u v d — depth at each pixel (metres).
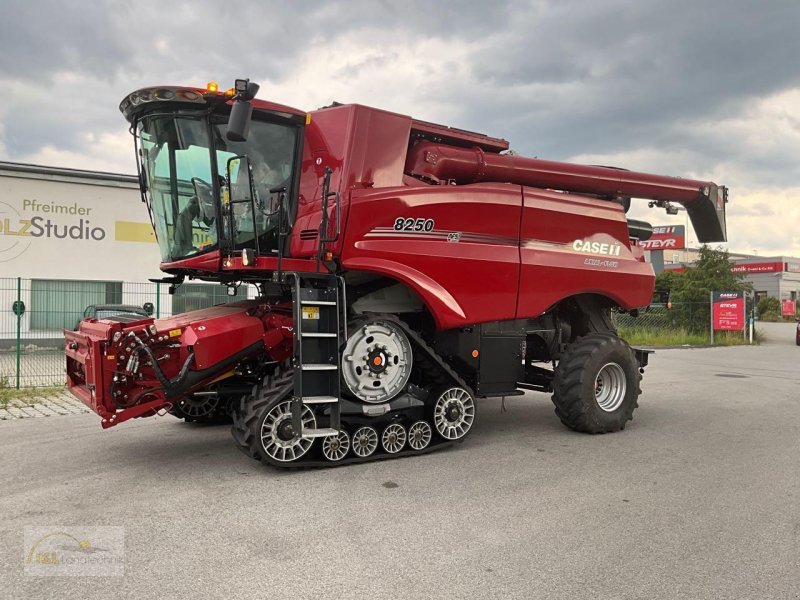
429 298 6.48
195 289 15.41
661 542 4.09
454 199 6.70
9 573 3.52
